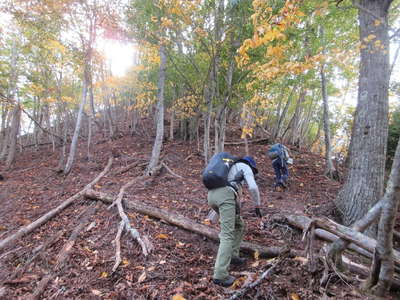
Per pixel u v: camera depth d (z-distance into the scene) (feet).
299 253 9.41
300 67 9.91
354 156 13.61
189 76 26.48
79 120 24.22
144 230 11.67
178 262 9.68
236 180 9.40
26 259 10.11
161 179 20.76
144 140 36.88
